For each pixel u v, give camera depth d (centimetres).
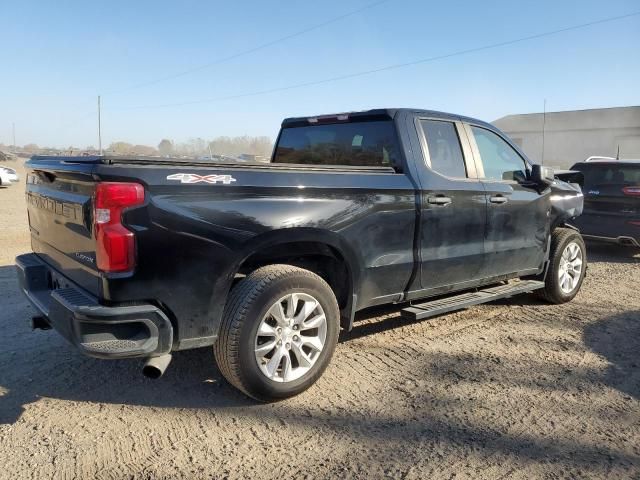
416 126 458
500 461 293
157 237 306
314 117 523
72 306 299
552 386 388
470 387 385
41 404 351
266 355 353
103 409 346
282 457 295
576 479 278
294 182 361
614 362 436
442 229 455
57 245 364
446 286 478
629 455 301
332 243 380
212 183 326
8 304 566
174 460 290
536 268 573
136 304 306
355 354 447
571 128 5928
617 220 900
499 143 538
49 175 365
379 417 341
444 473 282
